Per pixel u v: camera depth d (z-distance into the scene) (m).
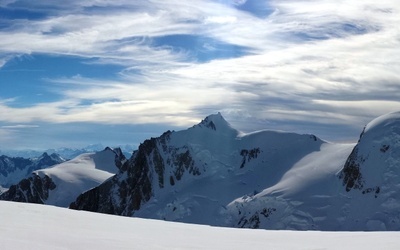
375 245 24.27
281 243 26.25
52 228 25.00
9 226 23.98
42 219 28.36
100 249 20.16
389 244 24.34
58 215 31.48
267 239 28.11
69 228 25.94
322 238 28.64
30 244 19.33
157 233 28.08
